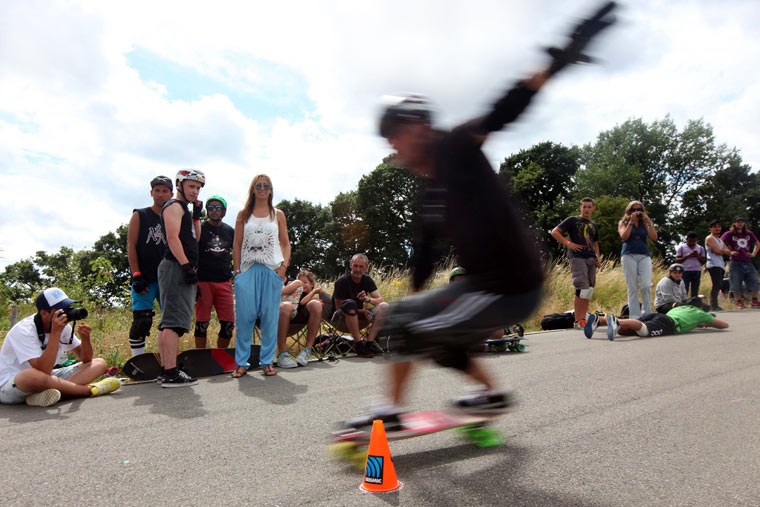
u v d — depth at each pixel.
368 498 1.77
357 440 2.05
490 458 2.14
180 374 4.22
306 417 2.99
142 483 2.00
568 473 1.96
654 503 1.68
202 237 5.29
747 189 52.81
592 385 3.52
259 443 2.49
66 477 2.09
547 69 1.62
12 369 3.57
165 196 5.00
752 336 5.93
